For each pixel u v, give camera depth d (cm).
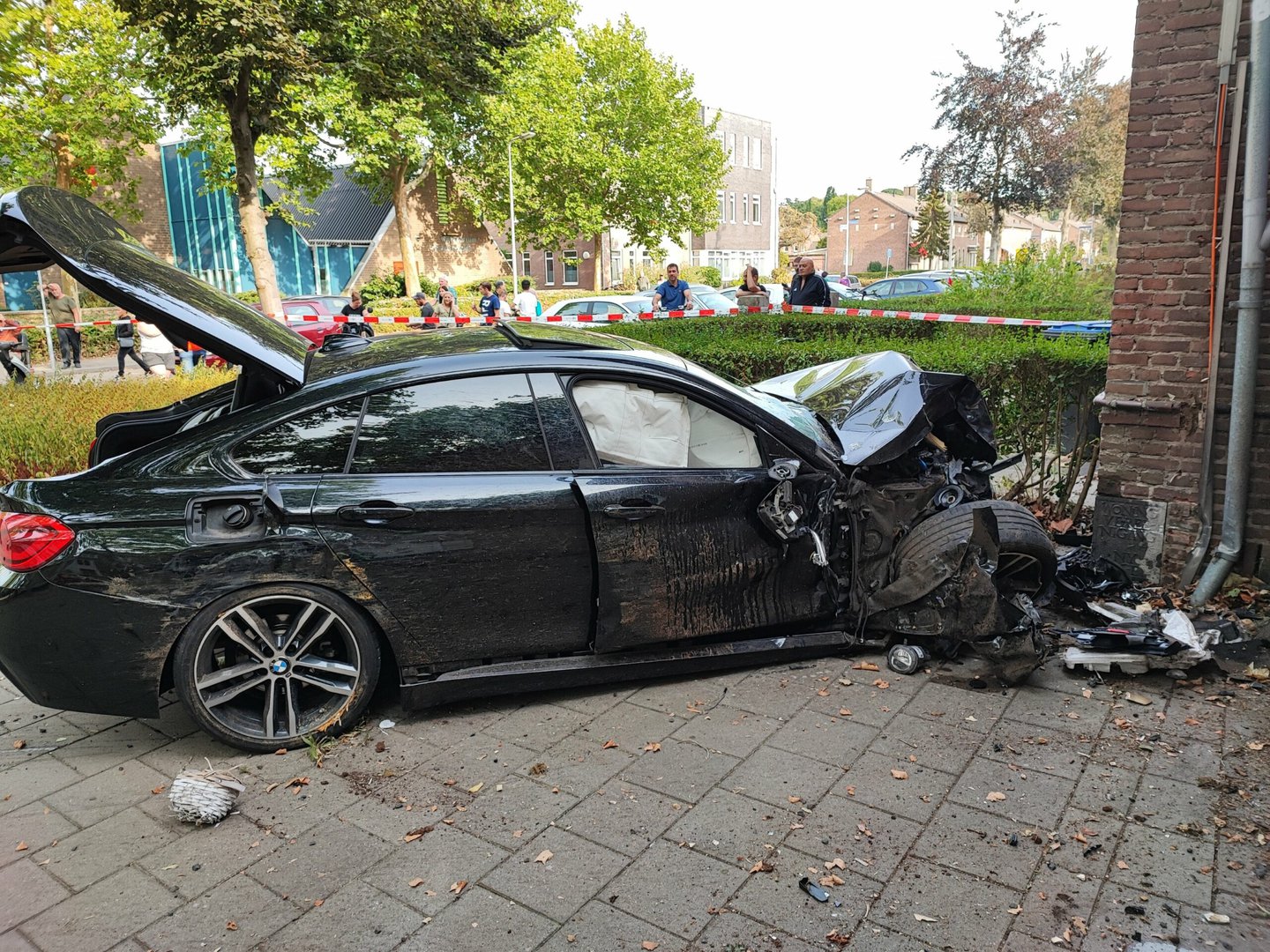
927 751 337
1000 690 383
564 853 283
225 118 2295
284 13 1466
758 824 295
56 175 2606
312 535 331
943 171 2520
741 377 747
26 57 1689
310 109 1762
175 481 330
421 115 2745
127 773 338
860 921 251
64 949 246
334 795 318
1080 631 408
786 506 390
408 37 1655
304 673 348
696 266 5416
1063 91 2369
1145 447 474
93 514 317
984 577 381
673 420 388
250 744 342
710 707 375
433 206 3991
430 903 262
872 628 416
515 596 360
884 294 2355
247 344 348
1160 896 258
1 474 689
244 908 262
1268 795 303
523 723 365
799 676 400
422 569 346
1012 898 258
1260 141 408
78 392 957
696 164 3919
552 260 4791
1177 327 455
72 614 315
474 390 363
